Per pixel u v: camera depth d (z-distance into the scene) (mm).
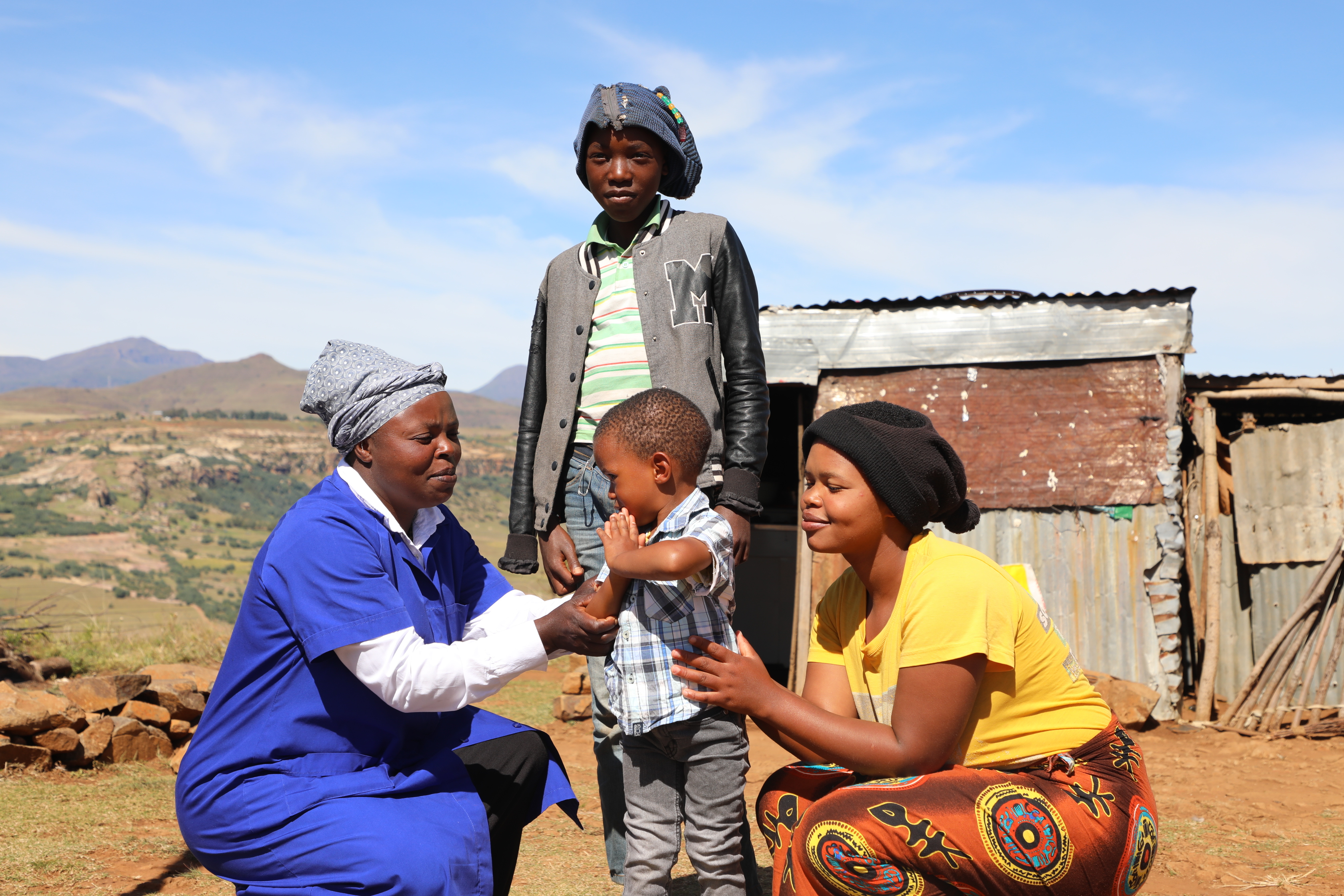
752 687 2275
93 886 3424
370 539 2309
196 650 7824
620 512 2492
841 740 2232
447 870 2102
